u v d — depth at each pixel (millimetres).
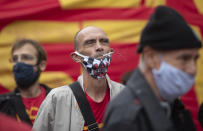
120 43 5164
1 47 4938
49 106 2512
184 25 1432
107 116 1542
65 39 5062
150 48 1480
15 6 4973
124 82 3365
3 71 4957
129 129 1388
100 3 5180
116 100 1543
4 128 1093
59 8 5055
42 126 2486
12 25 4965
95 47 2598
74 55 2691
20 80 3295
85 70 2641
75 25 5109
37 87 3412
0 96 3213
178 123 1650
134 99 1496
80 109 2512
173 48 1396
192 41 1410
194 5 5375
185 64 1442
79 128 2467
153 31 1456
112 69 4816
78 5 5113
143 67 1563
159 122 1424
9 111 3117
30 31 5004
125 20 5230
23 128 1136
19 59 3355
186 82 1453
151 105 1457
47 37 5008
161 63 1452
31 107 3277
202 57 5250
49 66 4871
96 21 5148
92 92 2631
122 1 5246
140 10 5273
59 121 2480
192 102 5254
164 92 1493
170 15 1443
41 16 5031
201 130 5152
